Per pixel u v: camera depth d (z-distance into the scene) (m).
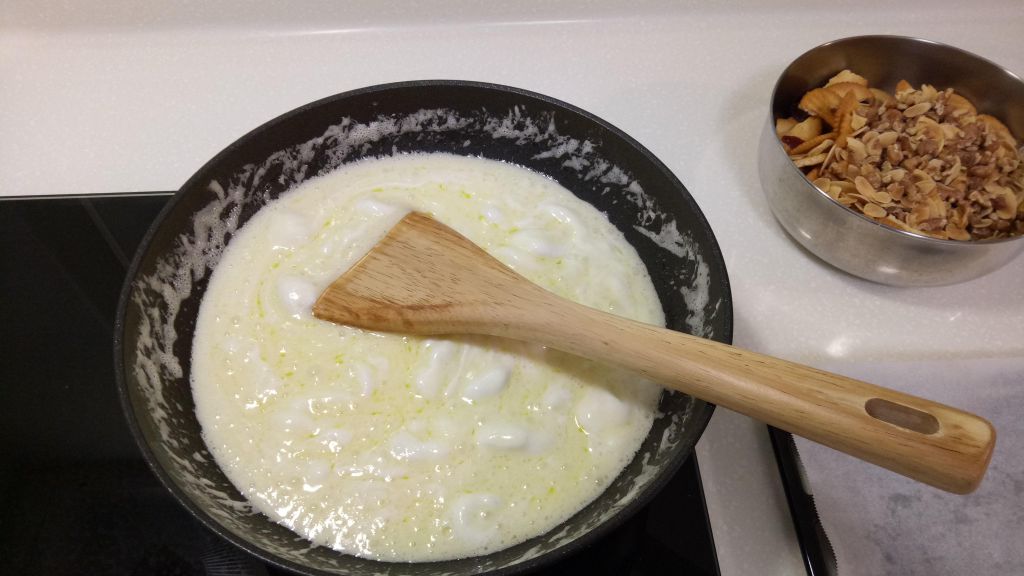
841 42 0.47
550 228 0.42
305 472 0.34
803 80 0.48
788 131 0.46
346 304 0.36
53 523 0.34
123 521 0.34
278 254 0.41
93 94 0.52
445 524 0.33
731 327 0.32
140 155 0.49
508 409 0.36
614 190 0.42
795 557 0.35
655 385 0.37
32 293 0.41
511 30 0.56
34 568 0.33
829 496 0.35
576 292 0.40
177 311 0.37
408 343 0.38
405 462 0.35
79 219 0.44
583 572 0.33
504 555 0.32
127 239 0.43
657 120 0.51
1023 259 0.46
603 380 0.37
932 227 0.41
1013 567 0.34
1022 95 0.45
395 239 0.37
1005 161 0.43
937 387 0.39
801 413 0.27
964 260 0.39
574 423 0.36
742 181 0.48
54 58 0.54
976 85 0.47
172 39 0.55
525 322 0.34
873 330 0.42
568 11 0.56
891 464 0.26
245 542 0.28
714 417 0.38
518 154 0.44
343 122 0.42
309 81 0.53
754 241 0.45
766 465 0.37
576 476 0.35
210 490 0.32
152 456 0.29
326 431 0.35
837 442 0.27
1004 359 0.40
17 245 0.43
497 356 0.37
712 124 0.51
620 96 0.52
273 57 0.54
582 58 0.54
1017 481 0.36
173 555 0.33
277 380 0.37
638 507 0.28
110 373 0.39
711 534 0.34
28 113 0.51
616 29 0.56
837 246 0.41
